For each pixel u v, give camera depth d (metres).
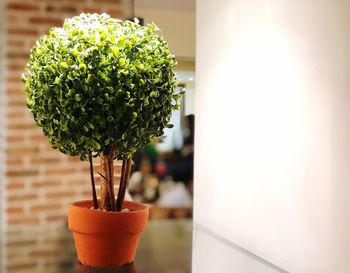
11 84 2.46
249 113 1.44
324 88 1.10
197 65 1.78
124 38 1.04
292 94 1.23
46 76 1.02
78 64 1.00
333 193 1.07
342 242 1.04
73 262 1.25
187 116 1.81
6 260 1.26
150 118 1.06
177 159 2.68
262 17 1.37
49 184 2.53
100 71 1.00
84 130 1.02
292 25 1.23
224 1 1.58
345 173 1.03
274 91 1.31
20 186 2.50
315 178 1.13
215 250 1.43
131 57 1.04
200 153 1.78
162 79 1.09
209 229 1.71
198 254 1.37
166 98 1.11
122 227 1.09
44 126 1.08
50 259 1.27
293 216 1.22
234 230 1.53
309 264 1.16
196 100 1.79
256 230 1.40
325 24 1.10
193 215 1.84
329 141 1.08
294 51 1.22
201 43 1.74
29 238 1.49
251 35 1.43
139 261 1.28
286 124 1.25
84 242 1.11
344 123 1.03
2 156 2.48
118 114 1.02
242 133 1.48
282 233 1.27
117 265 1.12
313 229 1.14
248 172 1.45
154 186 2.69
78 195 2.55
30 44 2.46
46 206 2.53
